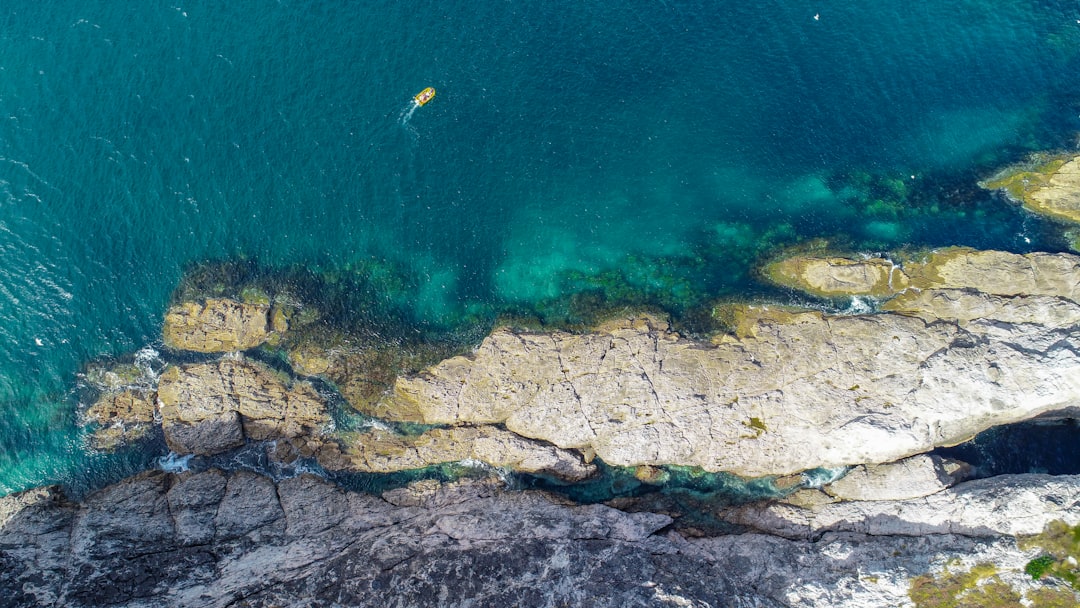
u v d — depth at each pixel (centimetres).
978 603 4719
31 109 7425
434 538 5284
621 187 7200
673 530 5416
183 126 7362
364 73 7731
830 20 8244
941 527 5156
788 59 7956
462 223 7012
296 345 6275
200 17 8069
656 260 6775
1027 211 6831
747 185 7200
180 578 4962
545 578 4947
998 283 6159
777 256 6700
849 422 5578
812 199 7081
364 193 7094
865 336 5922
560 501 5644
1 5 8081
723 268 6681
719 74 7856
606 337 6194
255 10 8150
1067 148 7150
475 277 6756
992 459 5681
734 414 5722
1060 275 6097
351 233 6925
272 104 7512
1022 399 5519
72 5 8094
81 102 7475
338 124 7425
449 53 7900
